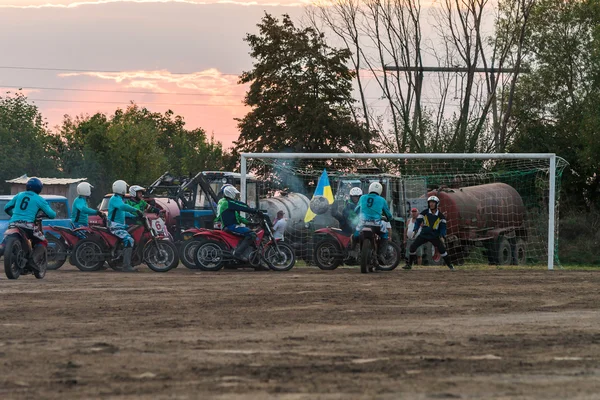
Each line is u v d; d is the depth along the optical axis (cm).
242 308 2033
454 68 8775
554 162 4262
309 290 2530
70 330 1627
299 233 4956
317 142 9475
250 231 3434
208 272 3381
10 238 2886
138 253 3553
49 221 4459
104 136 13062
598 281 2978
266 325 1706
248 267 3591
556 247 4884
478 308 2067
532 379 1140
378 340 1492
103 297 2305
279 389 1062
